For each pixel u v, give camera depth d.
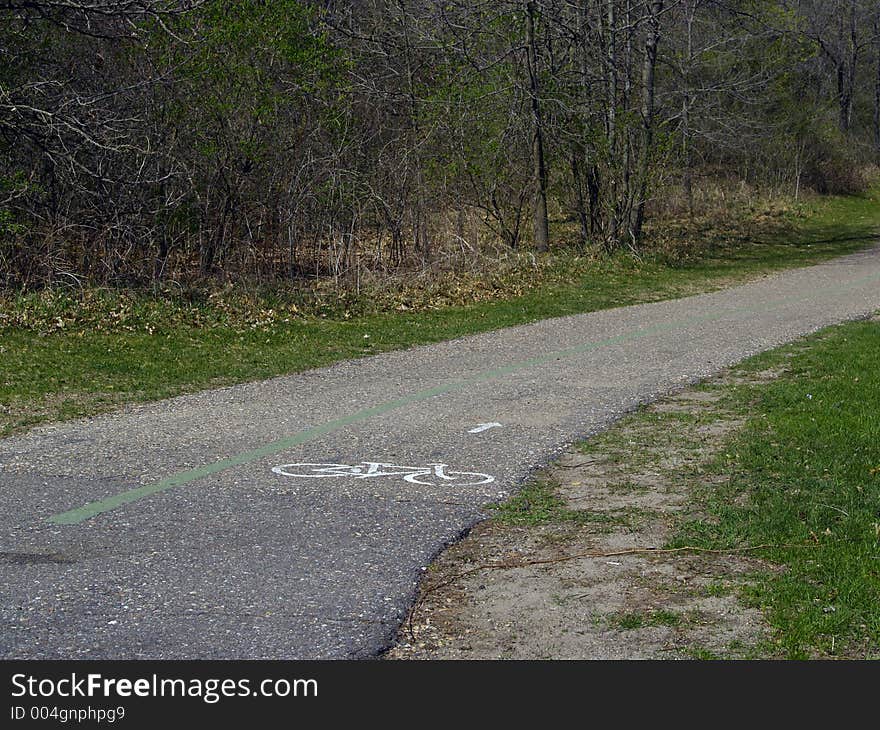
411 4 23.91
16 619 4.29
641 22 23.75
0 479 6.50
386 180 19.70
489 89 21.58
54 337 12.12
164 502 6.02
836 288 19.52
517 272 19.66
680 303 17.48
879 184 46.22
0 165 15.68
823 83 54.03
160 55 16.81
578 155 23.36
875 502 5.84
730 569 4.89
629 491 6.30
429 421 8.37
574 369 10.95
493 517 5.81
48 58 16.61
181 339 12.64
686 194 33.56
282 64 19.25
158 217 16.80
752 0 26.91
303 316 14.88
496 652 4.07
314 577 4.79
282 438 7.74
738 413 8.55
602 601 4.54
